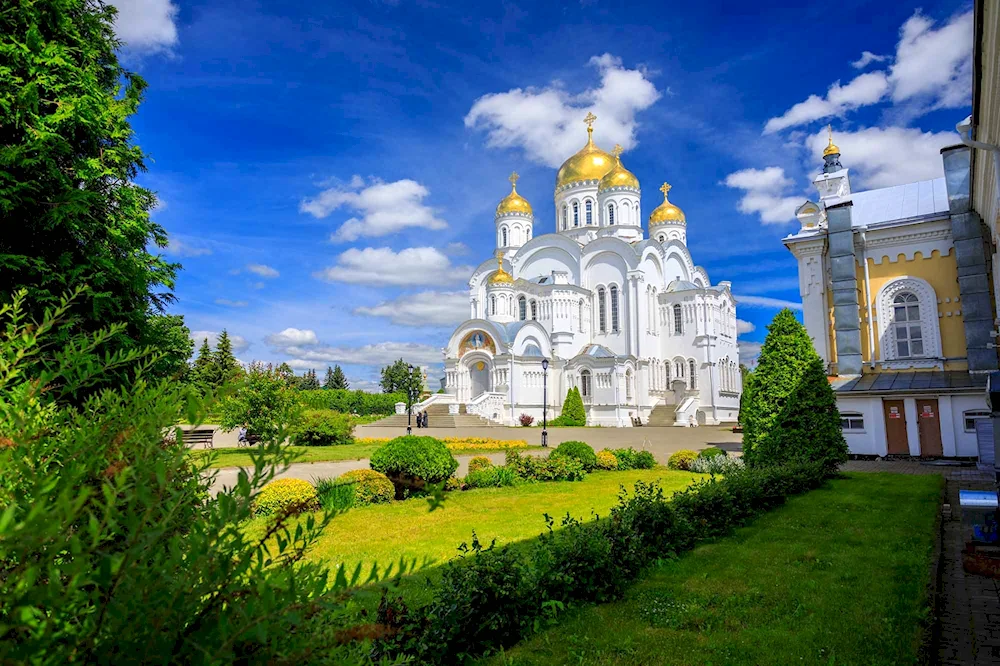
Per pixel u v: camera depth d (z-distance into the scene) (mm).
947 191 23578
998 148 12875
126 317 9133
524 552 9398
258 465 2578
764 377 17922
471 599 5703
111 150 9930
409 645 4938
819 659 5535
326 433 30672
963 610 6867
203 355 64750
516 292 61031
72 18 9984
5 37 8672
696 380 58344
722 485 11117
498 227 69500
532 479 18656
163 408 2775
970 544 8867
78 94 9461
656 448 30953
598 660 5613
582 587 7066
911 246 24281
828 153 28781
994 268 19609
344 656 2797
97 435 2648
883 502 12930
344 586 2607
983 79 11094
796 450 16766
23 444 2459
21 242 8680
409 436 15945
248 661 2336
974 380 21734
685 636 6109
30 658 1872
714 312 59281
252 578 2459
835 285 24578
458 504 14375
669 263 64625
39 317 8141
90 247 9078
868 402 22797
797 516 11562
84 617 2160
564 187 67562
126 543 2160
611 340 58938
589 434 41031
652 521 8773
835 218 24781
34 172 8547
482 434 41375
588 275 61188
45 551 1954
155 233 10836
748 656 5629
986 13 9117
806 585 7484
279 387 24188
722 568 8273
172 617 2205
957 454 21344
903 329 24297
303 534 3057
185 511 2668
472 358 56406
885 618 6363
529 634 6184
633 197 64188
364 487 13953
